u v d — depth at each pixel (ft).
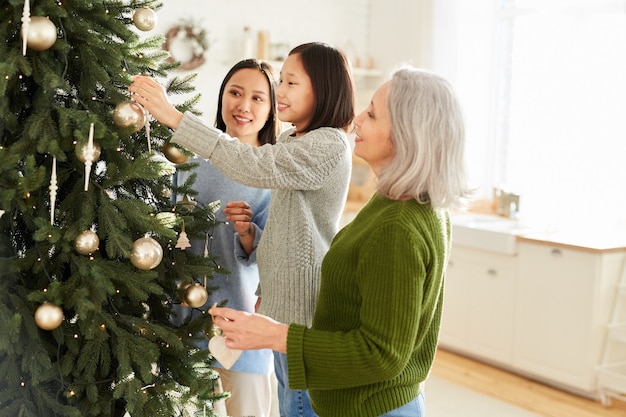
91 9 5.49
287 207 6.47
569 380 12.50
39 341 5.35
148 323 5.72
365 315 4.76
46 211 5.52
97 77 5.40
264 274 6.72
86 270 5.25
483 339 13.88
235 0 16.11
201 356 6.23
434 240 4.89
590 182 13.94
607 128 13.74
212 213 6.82
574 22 14.35
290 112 6.63
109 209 5.46
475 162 16.28
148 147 5.98
